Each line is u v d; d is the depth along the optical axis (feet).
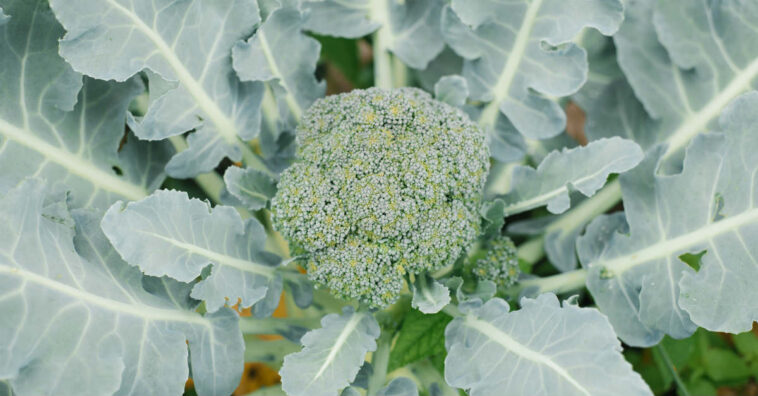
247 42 2.12
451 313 2.15
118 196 2.21
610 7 2.10
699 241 2.08
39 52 2.05
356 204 2.01
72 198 2.14
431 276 2.15
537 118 2.26
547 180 2.15
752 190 2.03
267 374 2.68
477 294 2.13
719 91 2.24
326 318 2.06
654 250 2.13
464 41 2.25
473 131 2.11
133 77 2.16
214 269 2.02
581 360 1.90
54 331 1.86
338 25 2.40
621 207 2.60
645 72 2.30
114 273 2.02
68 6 1.93
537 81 2.23
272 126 2.33
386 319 2.23
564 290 2.25
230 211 2.07
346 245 2.04
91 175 2.17
